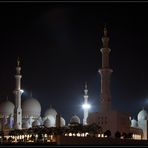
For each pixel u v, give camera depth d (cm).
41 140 18300
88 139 15600
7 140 19538
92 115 19125
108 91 19725
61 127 18512
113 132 18525
